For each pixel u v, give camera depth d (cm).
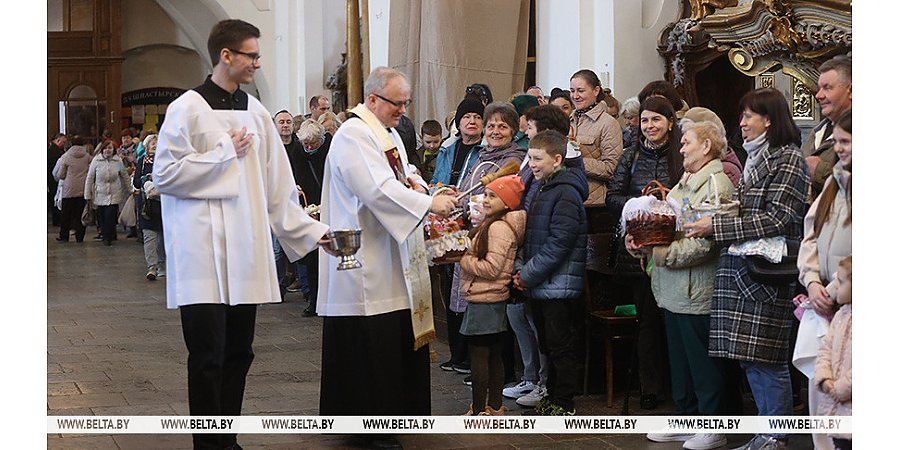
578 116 757
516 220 577
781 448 504
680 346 544
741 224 484
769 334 489
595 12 1104
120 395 659
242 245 494
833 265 412
